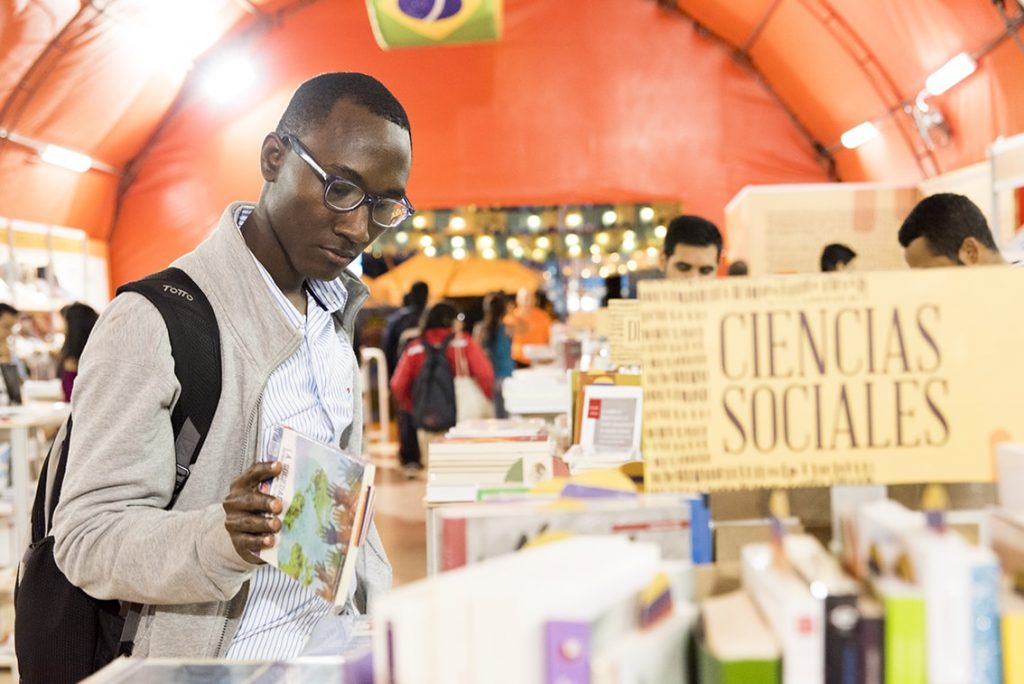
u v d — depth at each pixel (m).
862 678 0.67
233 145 10.53
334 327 1.70
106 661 1.39
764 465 0.89
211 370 1.37
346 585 1.14
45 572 1.40
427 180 10.44
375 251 12.75
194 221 10.60
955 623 0.67
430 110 10.41
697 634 0.76
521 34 10.34
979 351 0.89
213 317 1.40
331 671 1.07
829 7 7.95
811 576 0.72
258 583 1.42
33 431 4.16
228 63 10.25
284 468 1.23
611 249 12.92
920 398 0.89
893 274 0.90
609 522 0.91
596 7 10.31
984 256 2.75
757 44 9.78
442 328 7.58
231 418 1.39
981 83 6.77
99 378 1.31
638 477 1.21
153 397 1.30
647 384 0.89
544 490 1.08
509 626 0.65
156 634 1.34
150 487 1.30
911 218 2.87
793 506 0.97
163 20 8.62
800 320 0.89
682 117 10.40
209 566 1.19
